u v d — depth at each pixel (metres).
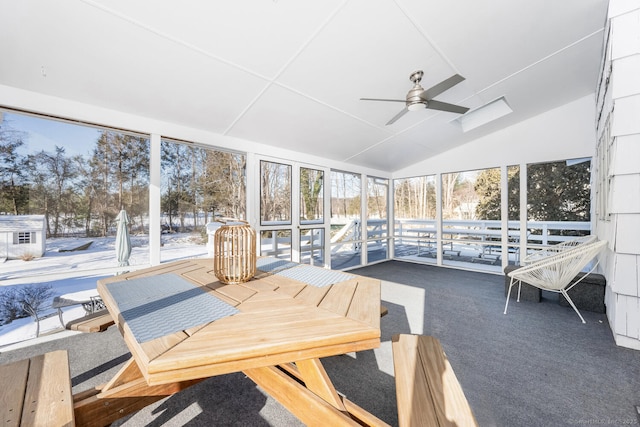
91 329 1.48
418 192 7.16
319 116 3.31
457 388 1.05
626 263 2.16
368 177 6.02
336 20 1.94
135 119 2.71
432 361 1.25
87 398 1.14
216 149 3.47
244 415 1.43
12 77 2.01
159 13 1.70
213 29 1.87
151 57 2.03
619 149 2.18
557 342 2.25
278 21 1.88
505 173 4.79
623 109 2.15
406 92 2.96
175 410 1.47
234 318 0.96
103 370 1.85
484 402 1.54
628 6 2.09
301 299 1.19
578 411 1.46
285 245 4.27
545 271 2.69
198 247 3.56
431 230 6.84
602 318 2.76
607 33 2.39
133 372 1.23
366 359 2.01
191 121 2.98
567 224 4.45
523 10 2.13
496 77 3.10
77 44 1.82
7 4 1.51
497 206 5.63
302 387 1.19
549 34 2.50
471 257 6.09
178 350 0.73
